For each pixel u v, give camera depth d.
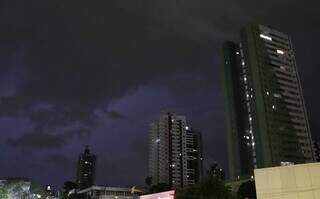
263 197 27.52
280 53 180.50
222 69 192.75
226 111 183.00
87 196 172.25
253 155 159.50
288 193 26.41
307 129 173.62
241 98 179.25
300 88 180.62
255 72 169.25
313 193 25.41
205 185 67.12
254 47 173.62
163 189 150.12
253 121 163.62
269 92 167.00
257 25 179.38
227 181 117.75
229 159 174.50
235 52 191.00
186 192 69.31
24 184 143.88
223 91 188.25
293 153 161.50
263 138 157.00
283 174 26.89
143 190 169.62
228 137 177.75
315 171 25.69
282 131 163.00
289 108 171.00
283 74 176.75
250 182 95.31
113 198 163.50
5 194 127.06
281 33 185.88
